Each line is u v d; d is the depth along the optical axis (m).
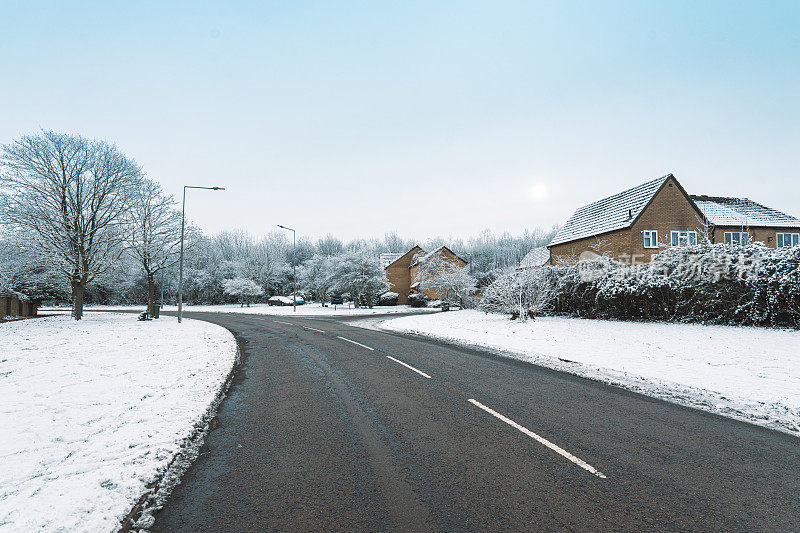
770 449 4.55
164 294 61.44
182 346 12.92
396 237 106.25
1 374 8.38
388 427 5.40
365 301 46.09
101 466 4.10
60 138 23.27
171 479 3.96
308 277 55.41
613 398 6.72
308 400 6.82
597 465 4.16
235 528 3.13
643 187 30.98
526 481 3.83
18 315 26.23
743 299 13.57
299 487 3.78
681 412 5.91
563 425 5.38
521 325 17.50
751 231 30.62
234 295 62.22
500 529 3.05
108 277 27.09
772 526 3.09
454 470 4.08
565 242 35.56
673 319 15.71
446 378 8.36
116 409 5.95
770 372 7.86
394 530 3.06
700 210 29.45
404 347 12.99
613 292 17.61
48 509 3.27
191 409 6.03
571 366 9.39
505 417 5.74
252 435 5.17
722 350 10.01
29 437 4.84
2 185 22.28
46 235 22.67
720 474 3.95
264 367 9.82
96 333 17.03
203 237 32.59
